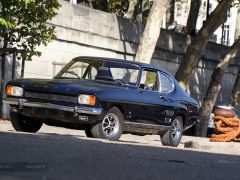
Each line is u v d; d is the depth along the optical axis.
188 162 15.06
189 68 43.91
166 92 25.39
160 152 17.70
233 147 25.64
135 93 23.44
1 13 31.94
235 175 13.06
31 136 18.97
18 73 38.31
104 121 22.17
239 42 48.22
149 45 39.25
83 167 11.65
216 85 48.03
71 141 18.33
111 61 24.16
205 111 47.66
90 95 21.61
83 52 43.94
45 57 40.47
